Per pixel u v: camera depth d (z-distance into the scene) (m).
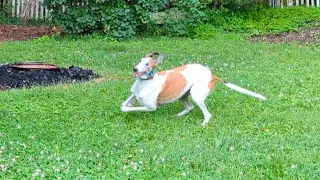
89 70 11.48
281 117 8.45
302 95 9.77
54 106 8.89
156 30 16.84
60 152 6.84
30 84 10.45
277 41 16.44
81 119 8.29
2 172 6.18
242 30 17.77
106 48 14.61
